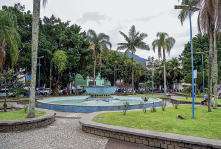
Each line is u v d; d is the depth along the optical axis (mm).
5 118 7238
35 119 6969
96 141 5410
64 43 24281
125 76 38188
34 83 7688
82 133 6297
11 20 13406
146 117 7125
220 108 9609
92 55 25172
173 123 6078
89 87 16422
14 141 5355
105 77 39906
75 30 27625
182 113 7906
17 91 16250
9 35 13219
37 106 13602
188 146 4445
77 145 5047
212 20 8445
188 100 15570
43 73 25469
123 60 38969
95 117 7570
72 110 11023
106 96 16500
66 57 22750
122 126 5930
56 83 25203
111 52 39156
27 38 23016
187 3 11453
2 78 11227
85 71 33688
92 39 24516
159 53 24000
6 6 21422
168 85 51406
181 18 12086
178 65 43469
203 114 7617
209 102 8391
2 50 12836
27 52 21859
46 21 24828
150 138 4988
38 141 5371
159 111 8625
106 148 4836
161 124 6008
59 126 7383
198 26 9492
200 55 30109
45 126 7375
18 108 10461
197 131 5180
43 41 21656
